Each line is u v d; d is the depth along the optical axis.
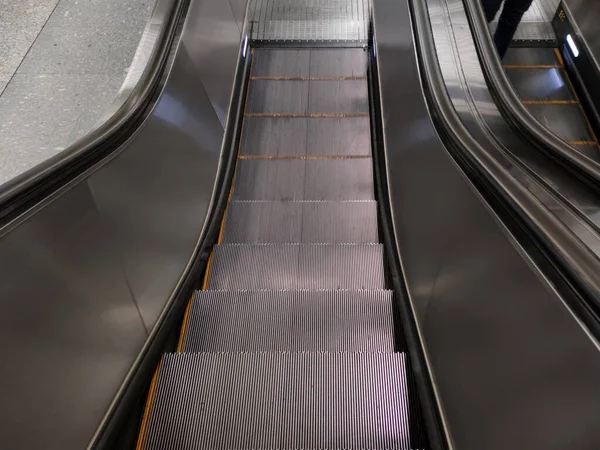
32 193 1.60
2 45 4.35
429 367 2.10
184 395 2.10
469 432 1.63
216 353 2.23
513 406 1.36
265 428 2.01
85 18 4.56
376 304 2.67
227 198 3.85
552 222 1.34
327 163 4.32
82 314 1.72
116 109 2.54
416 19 3.37
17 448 1.33
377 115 4.48
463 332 1.79
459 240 1.98
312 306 2.65
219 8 4.26
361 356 2.21
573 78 4.73
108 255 1.96
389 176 3.63
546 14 5.18
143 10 4.64
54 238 1.63
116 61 4.25
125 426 1.91
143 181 2.42
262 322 2.61
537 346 1.28
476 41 3.08
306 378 2.14
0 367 1.32
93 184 1.95
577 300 1.14
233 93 4.45
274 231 3.61
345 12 5.71
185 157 3.09
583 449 1.04
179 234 2.80
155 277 2.40
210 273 3.10
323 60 5.30
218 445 1.97
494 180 1.68
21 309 1.43
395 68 3.86
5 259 1.41
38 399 1.44
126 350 2.01
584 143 4.41
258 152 4.48
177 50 3.17
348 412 2.05
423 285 2.39
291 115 4.79
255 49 5.42
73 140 3.73
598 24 4.29
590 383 1.06
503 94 2.67
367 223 3.63
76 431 1.60
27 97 3.99
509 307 1.46
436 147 2.58
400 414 2.04
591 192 1.98
